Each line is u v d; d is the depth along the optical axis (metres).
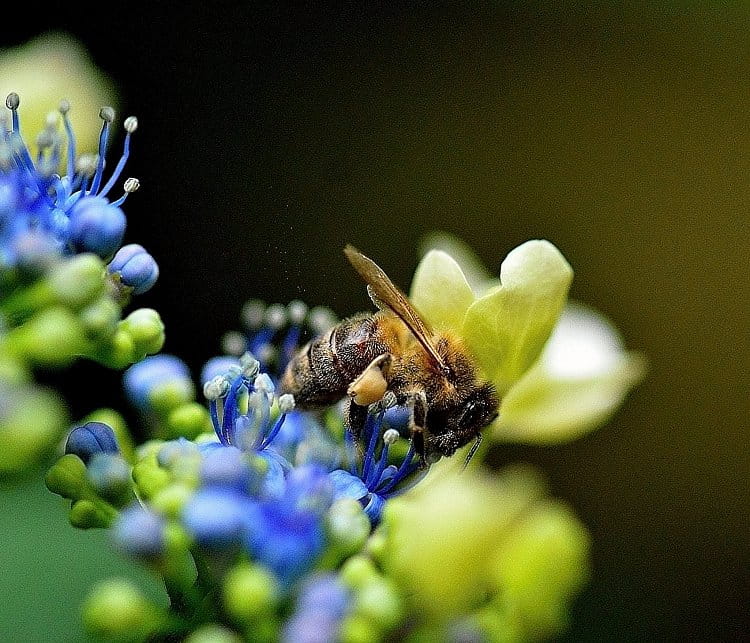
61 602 0.15
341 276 0.21
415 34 0.23
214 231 0.21
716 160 0.25
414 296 0.17
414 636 0.15
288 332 0.17
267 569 0.15
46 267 0.15
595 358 0.17
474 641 0.15
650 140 0.25
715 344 0.25
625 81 0.24
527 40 0.24
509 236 0.24
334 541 0.15
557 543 0.15
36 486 0.16
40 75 0.18
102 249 0.16
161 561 0.15
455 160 0.24
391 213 0.23
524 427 0.17
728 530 0.23
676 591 0.23
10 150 0.16
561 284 0.17
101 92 0.18
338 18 0.23
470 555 0.14
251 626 0.15
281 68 0.22
